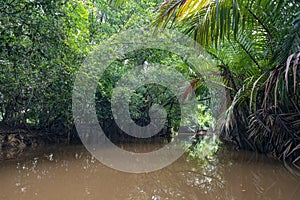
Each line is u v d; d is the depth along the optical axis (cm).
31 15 350
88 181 257
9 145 470
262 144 402
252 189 225
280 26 270
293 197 198
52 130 578
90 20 659
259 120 352
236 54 375
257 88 294
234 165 334
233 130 451
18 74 391
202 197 207
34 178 263
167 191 227
